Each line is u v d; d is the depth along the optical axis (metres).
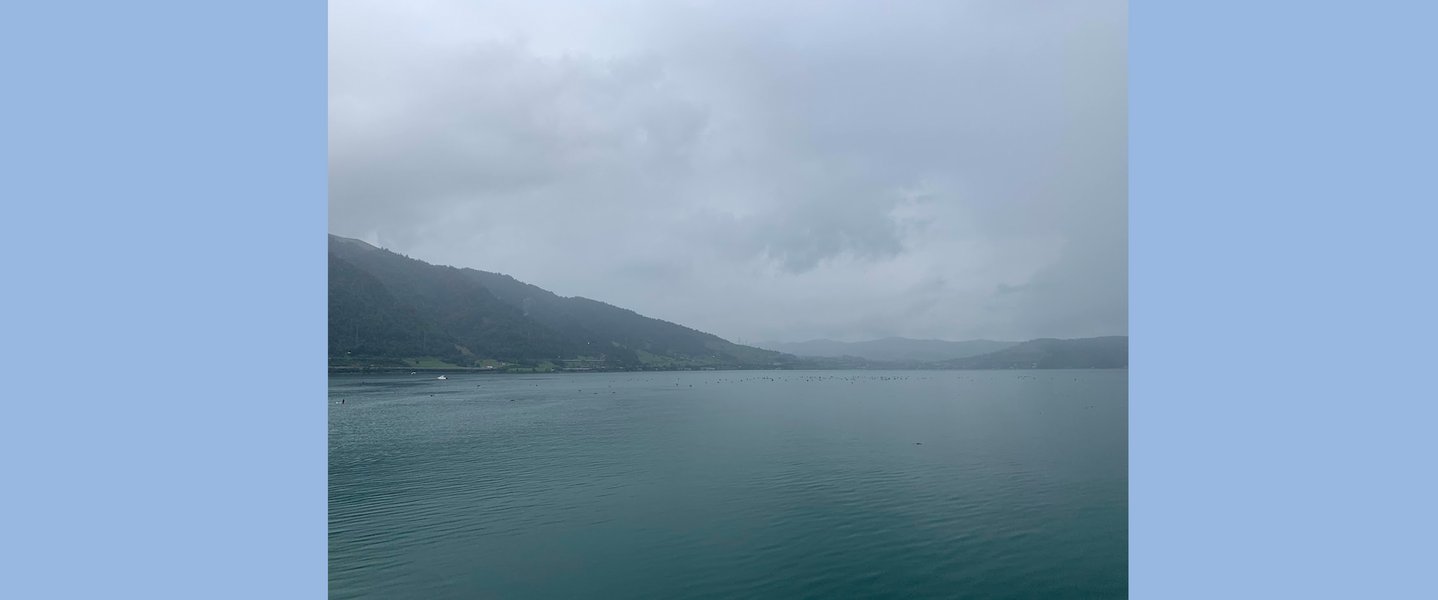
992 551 25.97
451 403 91.00
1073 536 27.56
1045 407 81.75
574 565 24.48
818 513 30.70
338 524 29.31
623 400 98.94
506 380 155.50
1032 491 34.75
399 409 82.06
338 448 50.84
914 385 137.25
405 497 34.28
